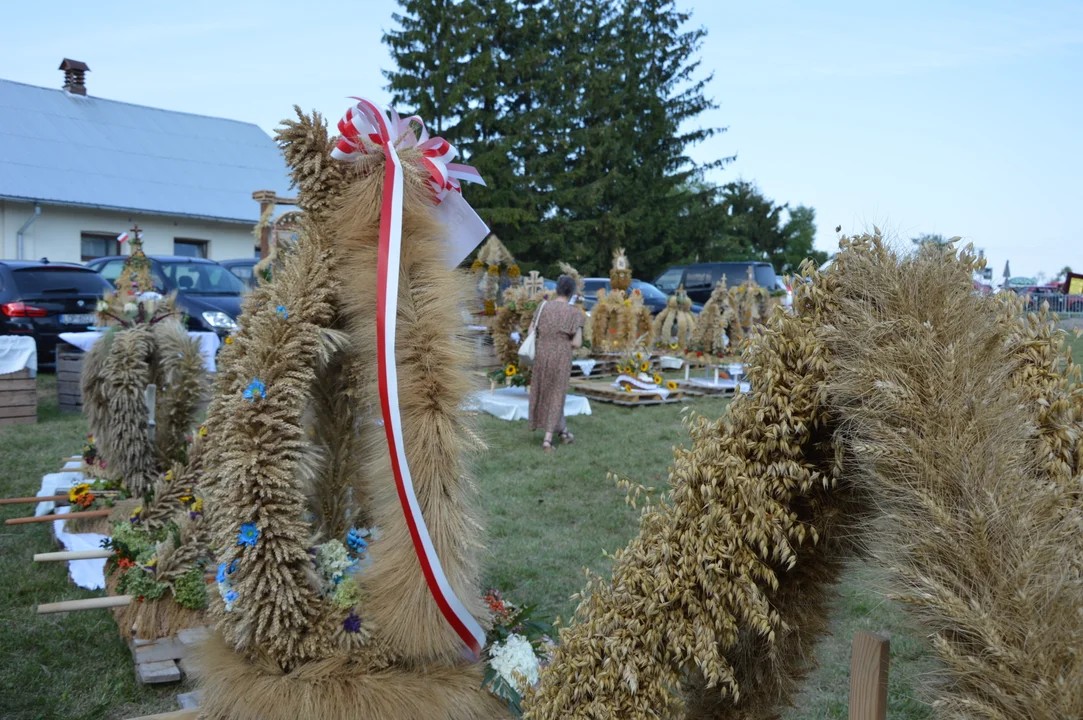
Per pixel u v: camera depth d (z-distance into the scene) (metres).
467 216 2.86
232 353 2.70
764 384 1.65
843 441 1.59
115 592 3.97
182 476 4.25
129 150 26.72
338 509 3.14
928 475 1.41
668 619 1.70
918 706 2.90
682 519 1.71
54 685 3.32
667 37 39.88
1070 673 1.20
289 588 2.59
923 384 1.45
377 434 2.75
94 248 24.75
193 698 3.16
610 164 35.56
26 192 22.89
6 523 4.87
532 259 33.12
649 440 8.36
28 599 4.16
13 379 8.77
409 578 2.63
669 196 38.47
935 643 1.36
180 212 25.22
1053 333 1.49
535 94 34.78
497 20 34.09
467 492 2.81
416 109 32.56
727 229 40.06
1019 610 1.27
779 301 1.75
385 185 2.63
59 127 26.00
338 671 2.60
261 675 2.59
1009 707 1.26
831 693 3.22
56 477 6.16
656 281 23.03
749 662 1.93
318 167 2.67
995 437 1.39
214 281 12.58
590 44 39.22
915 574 1.41
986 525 1.33
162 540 3.89
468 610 2.75
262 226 8.62
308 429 3.09
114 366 4.70
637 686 1.71
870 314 1.55
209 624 3.46
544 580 4.47
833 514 1.68
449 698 2.61
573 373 13.20
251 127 31.14
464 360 2.75
